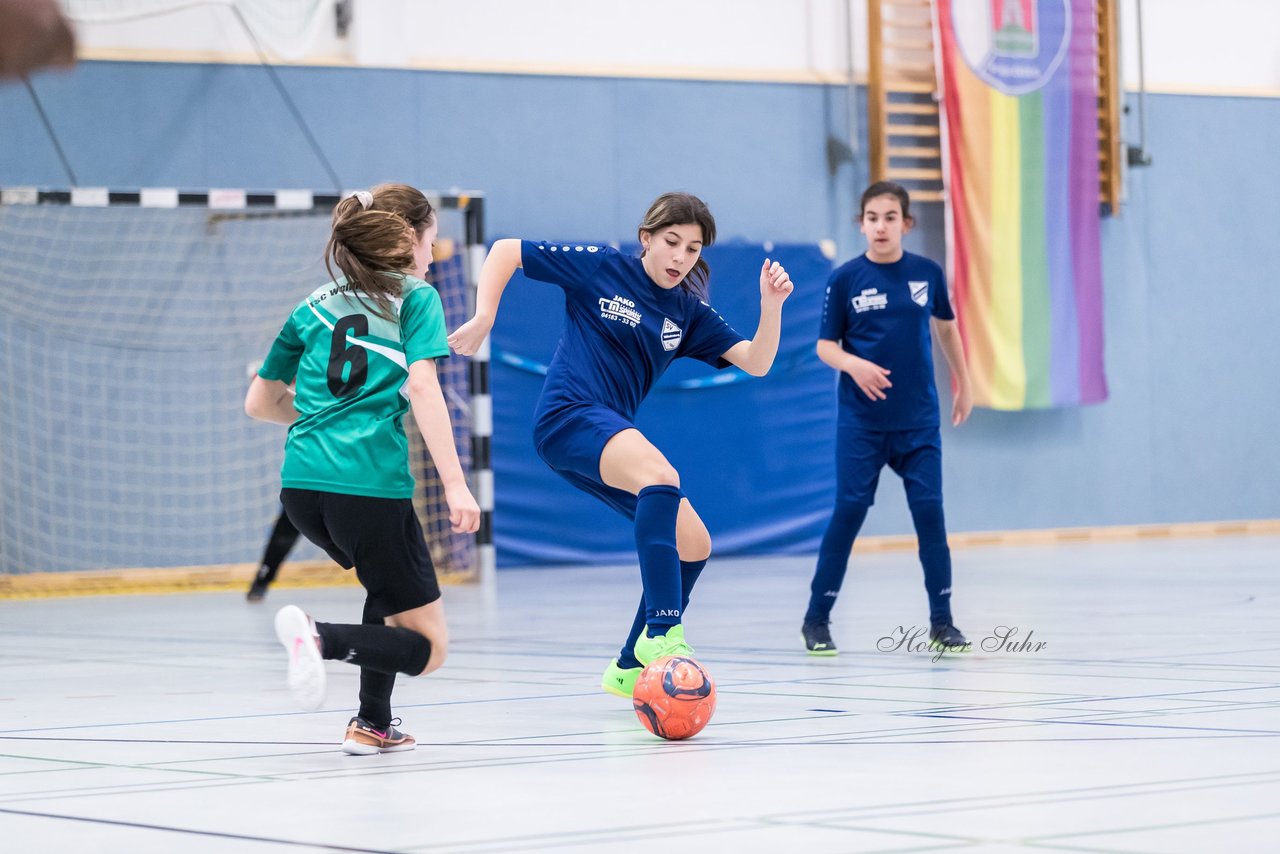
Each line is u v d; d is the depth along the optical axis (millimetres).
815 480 29156
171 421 25938
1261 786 5469
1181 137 32906
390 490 6500
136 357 25797
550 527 27719
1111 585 18547
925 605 16250
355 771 6238
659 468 7828
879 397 11617
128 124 26125
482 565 23953
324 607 18656
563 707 8562
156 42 26375
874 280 11812
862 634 13008
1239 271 33281
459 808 5277
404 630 6555
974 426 31047
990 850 4352
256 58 26922
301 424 6652
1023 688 8906
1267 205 33344
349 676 10617
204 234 26188
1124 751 6383
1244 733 6871
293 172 27141
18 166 25531
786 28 30375
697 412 28484
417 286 6770
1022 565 23109
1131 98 32438
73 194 22594
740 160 29859
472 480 24328
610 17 29312
